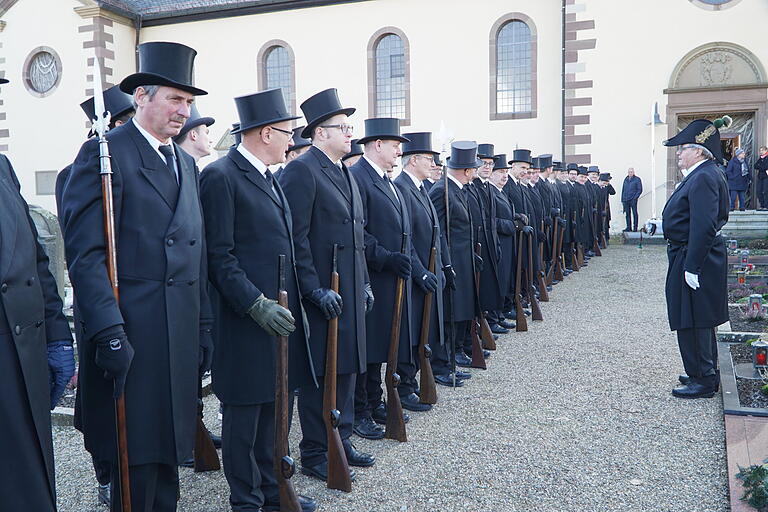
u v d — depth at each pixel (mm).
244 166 3555
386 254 4730
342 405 4238
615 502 3748
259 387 3461
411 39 21422
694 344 5453
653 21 18672
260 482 3590
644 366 6434
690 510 3645
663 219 5637
